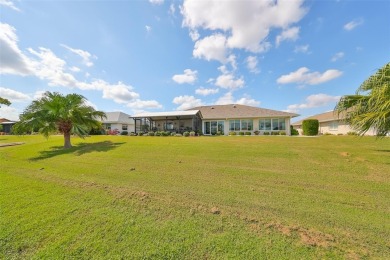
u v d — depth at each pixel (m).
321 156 8.31
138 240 2.91
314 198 4.46
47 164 8.95
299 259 2.44
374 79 7.85
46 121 13.57
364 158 7.71
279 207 4.02
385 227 3.19
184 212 3.84
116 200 4.48
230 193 4.86
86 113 15.23
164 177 6.36
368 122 7.91
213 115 29.64
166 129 28.80
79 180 6.19
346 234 2.99
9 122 48.62
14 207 4.11
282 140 14.17
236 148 10.67
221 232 3.09
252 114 27.52
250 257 2.49
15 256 2.62
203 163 8.02
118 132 31.53
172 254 2.59
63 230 3.21
